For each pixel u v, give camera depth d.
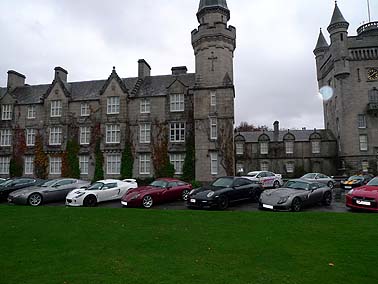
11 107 39.16
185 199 19.33
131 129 35.28
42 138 37.47
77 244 8.74
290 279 6.07
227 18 35.75
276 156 57.66
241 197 17.20
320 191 16.84
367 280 6.00
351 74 49.03
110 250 8.12
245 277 6.17
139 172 34.38
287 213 13.55
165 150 34.03
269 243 8.65
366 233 9.70
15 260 7.31
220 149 31.75
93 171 35.38
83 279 6.10
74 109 37.00
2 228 10.85
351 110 48.31
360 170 46.91
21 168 37.47
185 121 34.00
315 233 9.77
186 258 7.40
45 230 10.49
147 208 16.78
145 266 6.83
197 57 33.94
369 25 53.88
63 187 20.34
